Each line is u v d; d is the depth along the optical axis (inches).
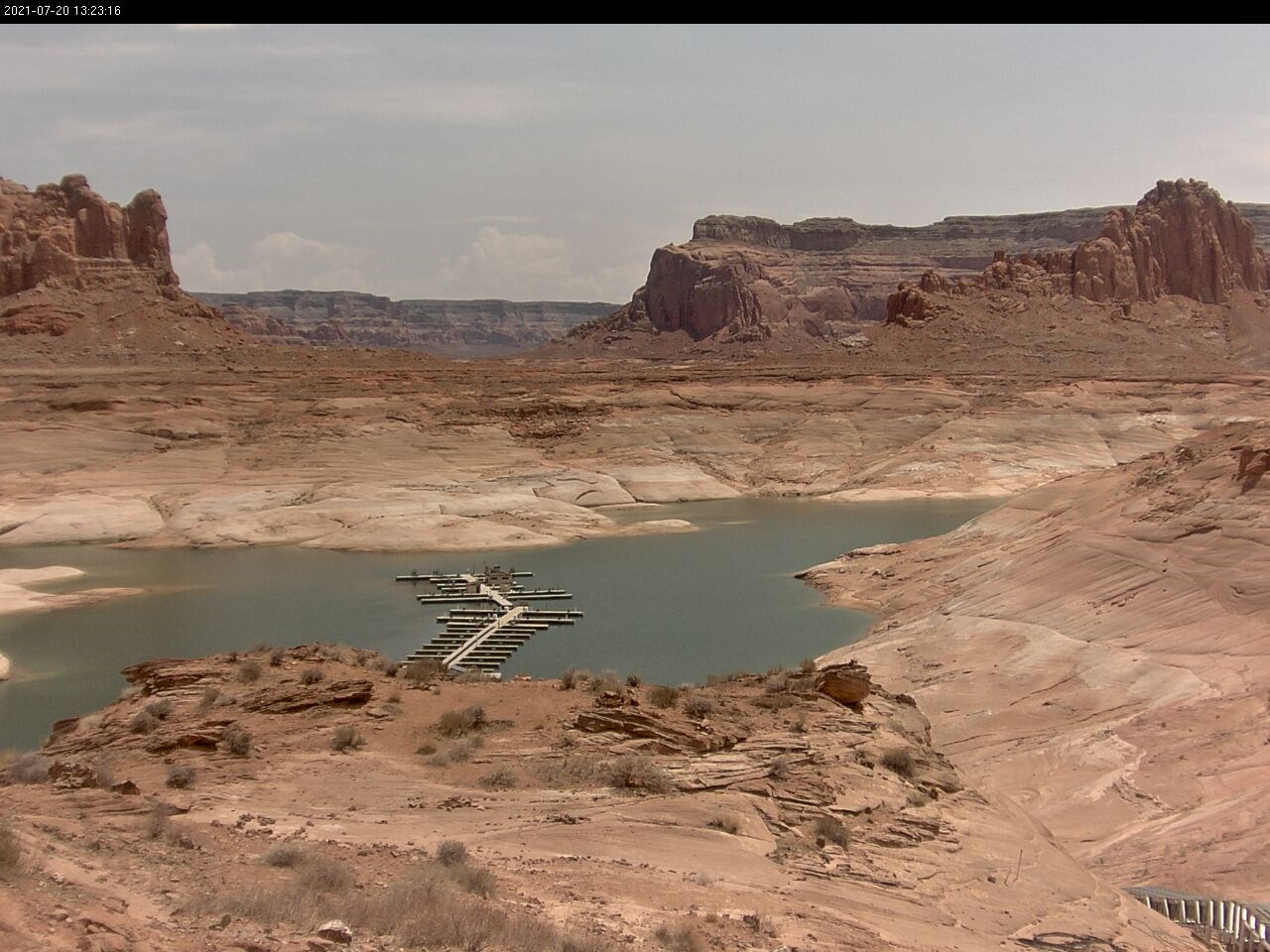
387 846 777.6
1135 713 1857.8
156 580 3875.5
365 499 5108.3
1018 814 1132.5
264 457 5762.8
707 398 7130.9
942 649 2381.9
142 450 5816.9
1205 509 2468.0
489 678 1365.7
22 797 810.8
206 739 1071.6
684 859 837.8
